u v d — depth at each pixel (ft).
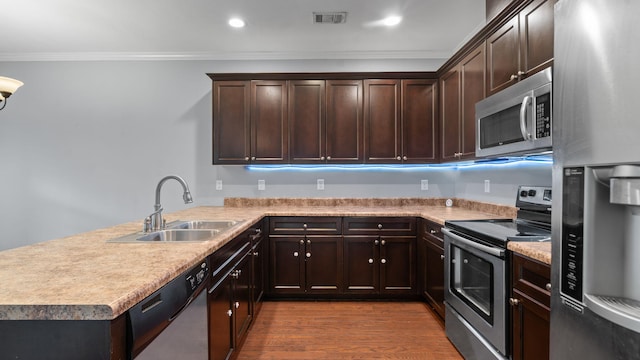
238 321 6.61
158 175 11.46
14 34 9.80
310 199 11.42
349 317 8.64
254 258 8.20
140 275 3.27
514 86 5.83
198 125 11.41
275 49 11.00
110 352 2.60
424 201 11.47
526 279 4.78
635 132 2.36
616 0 2.49
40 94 11.37
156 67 11.39
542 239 5.22
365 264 9.59
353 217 9.55
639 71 2.32
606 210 2.81
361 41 10.34
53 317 2.56
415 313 8.89
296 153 10.20
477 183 9.95
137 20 8.96
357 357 6.77
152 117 11.43
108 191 11.46
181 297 3.78
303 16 8.74
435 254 8.40
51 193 11.43
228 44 10.57
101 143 11.44
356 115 10.23
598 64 2.66
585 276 2.89
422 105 10.28
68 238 5.22
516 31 6.07
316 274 9.59
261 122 10.18
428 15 8.68
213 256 5.08
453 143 9.13
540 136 5.14
